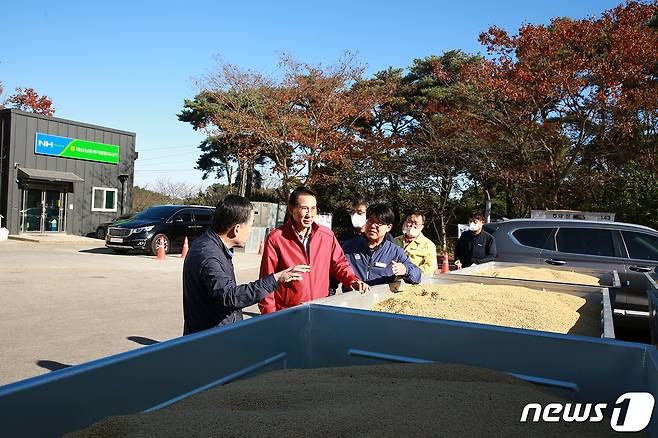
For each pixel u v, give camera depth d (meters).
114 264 13.52
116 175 24.77
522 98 17.64
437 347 1.84
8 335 6.15
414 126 28.03
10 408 1.07
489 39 17.89
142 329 6.68
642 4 16.48
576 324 3.03
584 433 1.41
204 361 1.55
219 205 2.77
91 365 1.24
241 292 2.57
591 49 16.86
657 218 15.45
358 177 25.70
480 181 23.48
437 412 1.42
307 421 1.33
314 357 2.08
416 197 24.44
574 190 19.84
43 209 22.17
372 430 1.31
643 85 16.78
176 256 16.52
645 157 17.53
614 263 7.00
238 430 1.26
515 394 1.56
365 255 4.21
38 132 21.83
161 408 1.40
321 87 24.34
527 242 7.45
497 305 3.17
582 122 17.67
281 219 26.95
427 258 5.22
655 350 1.49
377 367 1.83
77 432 1.19
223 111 25.41
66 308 7.84
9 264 12.57
